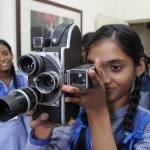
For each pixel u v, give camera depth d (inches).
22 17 53.9
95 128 16.7
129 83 19.2
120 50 18.3
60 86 17.2
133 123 19.8
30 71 17.9
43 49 18.1
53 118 18.3
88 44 20.6
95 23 84.6
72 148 20.3
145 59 21.7
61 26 18.9
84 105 16.4
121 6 104.3
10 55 47.1
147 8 97.7
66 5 69.0
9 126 41.6
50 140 19.3
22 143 43.1
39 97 17.6
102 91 15.8
